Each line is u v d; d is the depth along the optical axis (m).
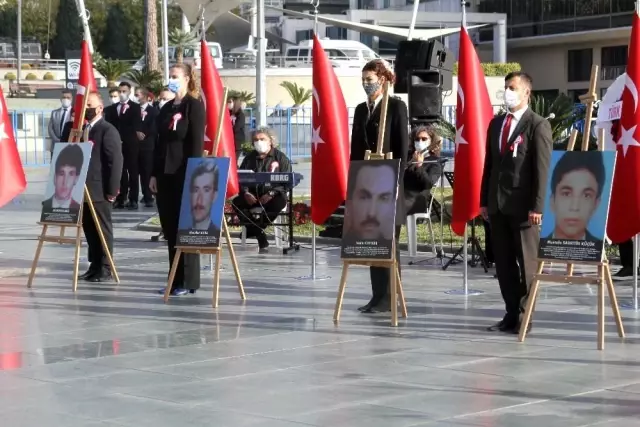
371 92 13.08
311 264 17.61
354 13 57.12
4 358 10.84
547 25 61.09
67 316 13.26
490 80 52.09
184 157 14.62
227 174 14.07
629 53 12.47
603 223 11.12
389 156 12.69
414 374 9.99
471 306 13.76
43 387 9.59
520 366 10.29
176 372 10.15
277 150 19.95
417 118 19.86
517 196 11.79
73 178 15.46
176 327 12.46
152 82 48.66
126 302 14.26
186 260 14.73
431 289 15.20
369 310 13.30
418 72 19.83
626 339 11.59
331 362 10.54
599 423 8.27
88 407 8.88
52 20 92.94
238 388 9.49
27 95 62.47
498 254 12.05
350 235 12.64
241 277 16.50
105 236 16.08
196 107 14.61
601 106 14.61
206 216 14.07
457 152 14.30
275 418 8.49
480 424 8.26
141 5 91.19
